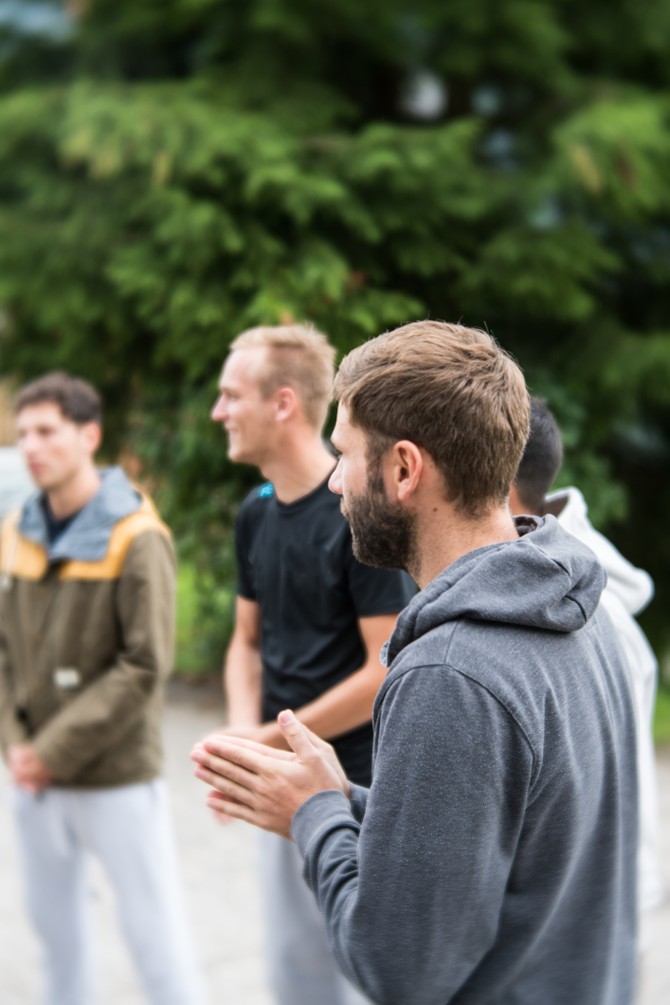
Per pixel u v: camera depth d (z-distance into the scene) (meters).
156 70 6.92
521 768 1.18
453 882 1.16
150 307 5.91
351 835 1.33
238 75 6.38
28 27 6.97
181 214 5.71
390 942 1.19
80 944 2.81
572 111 6.38
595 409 6.42
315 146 6.00
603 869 1.35
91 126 5.90
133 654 2.65
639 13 6.51
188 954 2.72
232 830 4.60
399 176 5.82
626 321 6.83
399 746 1.18
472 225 6.26
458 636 1.20
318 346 2.44
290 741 1.40
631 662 2.03
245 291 5.86
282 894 2.45
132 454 7.02
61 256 6.29
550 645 1.25
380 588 2.29
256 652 2.75
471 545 1.29
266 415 2.38
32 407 2.73
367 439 1.30
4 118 6.42
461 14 6.31
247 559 2.66
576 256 6.00
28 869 2.78
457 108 6.91
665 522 7.11
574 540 1.35
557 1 6.54
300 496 2.42
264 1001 3.19
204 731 6.02
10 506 7.55
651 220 6.52
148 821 2.71
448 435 1.25
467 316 6.34
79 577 2.69
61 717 2.66
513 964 1.26
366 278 6.04
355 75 6.80
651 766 2.07
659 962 3.38
